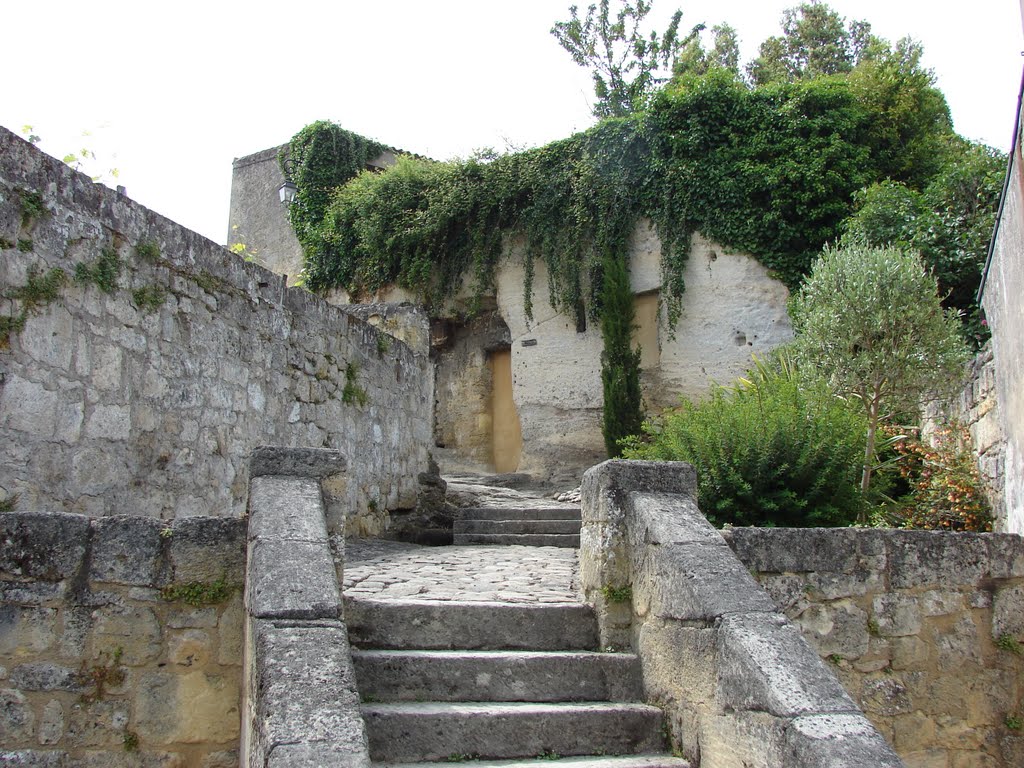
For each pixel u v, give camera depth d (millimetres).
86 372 5973
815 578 5012
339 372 9539
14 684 4004
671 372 15039
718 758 3693
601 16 23625
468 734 3975
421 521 10664
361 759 2836
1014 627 5324
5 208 5430
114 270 6285
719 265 15078
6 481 5289
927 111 15992
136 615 4156
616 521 4840
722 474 7445
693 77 16141
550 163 16344
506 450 17047
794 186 14805
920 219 11938
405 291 17344
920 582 5199
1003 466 6750
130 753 4043
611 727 4113
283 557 3855
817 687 3404
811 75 24188
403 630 4723
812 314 8078
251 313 7957
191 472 6980
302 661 3271
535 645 4797
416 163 17922
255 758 3125
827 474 7320
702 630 3916
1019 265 5938
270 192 21516
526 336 16266
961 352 7602
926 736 5035
